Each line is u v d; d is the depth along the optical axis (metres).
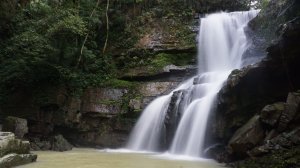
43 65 21.23
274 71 12.33
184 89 17.80
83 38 24.09
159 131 17.72
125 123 19.42
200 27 24.66
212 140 14.23
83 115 20.56
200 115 15.20
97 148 19.55
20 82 21.67
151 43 24.55
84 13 25.64
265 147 10.56
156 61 23.06
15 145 11.81
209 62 23.06
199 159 13.91
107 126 19.91
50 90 20.89
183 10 26.77
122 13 27.16
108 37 26.16
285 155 9.78
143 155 15.48
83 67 23.09
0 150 10.91
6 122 18.36
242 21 23.09
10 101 21.61
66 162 12.64
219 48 22.89
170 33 25.06
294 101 10.84
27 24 24.28
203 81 19.14
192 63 23.44
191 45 23.95
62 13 21.86
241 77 12.53
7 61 23.12
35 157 12.68
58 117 20.25
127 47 25.22
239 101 13.02
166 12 26.77
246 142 11.35
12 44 23.48
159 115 18.17
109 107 20.16
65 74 21.16
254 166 10.23
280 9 16.14
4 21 24.88
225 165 11.92
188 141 15.45
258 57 18.77
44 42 20.75
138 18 26.70
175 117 16.64
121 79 23.02
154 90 20.53
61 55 21.88
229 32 22.81
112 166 11.79
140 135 18.66
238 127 12.97
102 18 26.41
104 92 21.00
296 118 10.75
